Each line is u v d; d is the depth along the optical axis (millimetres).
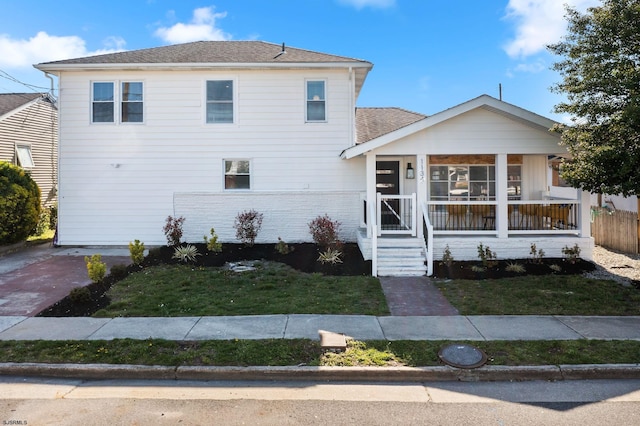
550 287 8922
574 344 5844
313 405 4492
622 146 7996
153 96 13984
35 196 14352
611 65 7992
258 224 13711
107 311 7453
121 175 14016
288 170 14117
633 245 12703
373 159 11391
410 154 11477
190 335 6266
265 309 7508
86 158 14016
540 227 12805
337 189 14109
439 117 10953
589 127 8602
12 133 18469
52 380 5117
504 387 4926
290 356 5496
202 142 14047
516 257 11242
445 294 8555
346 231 13953
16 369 5238
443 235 11750
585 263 10805
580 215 11328
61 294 8695
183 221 13578
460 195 13953
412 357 5461
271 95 14008
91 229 14109
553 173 19469
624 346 5758
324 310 7461
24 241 14266
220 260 11516
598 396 4680
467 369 5145
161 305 7746
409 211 13953
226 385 4984
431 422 4145
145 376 5168
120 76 13977
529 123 10961
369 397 4688
